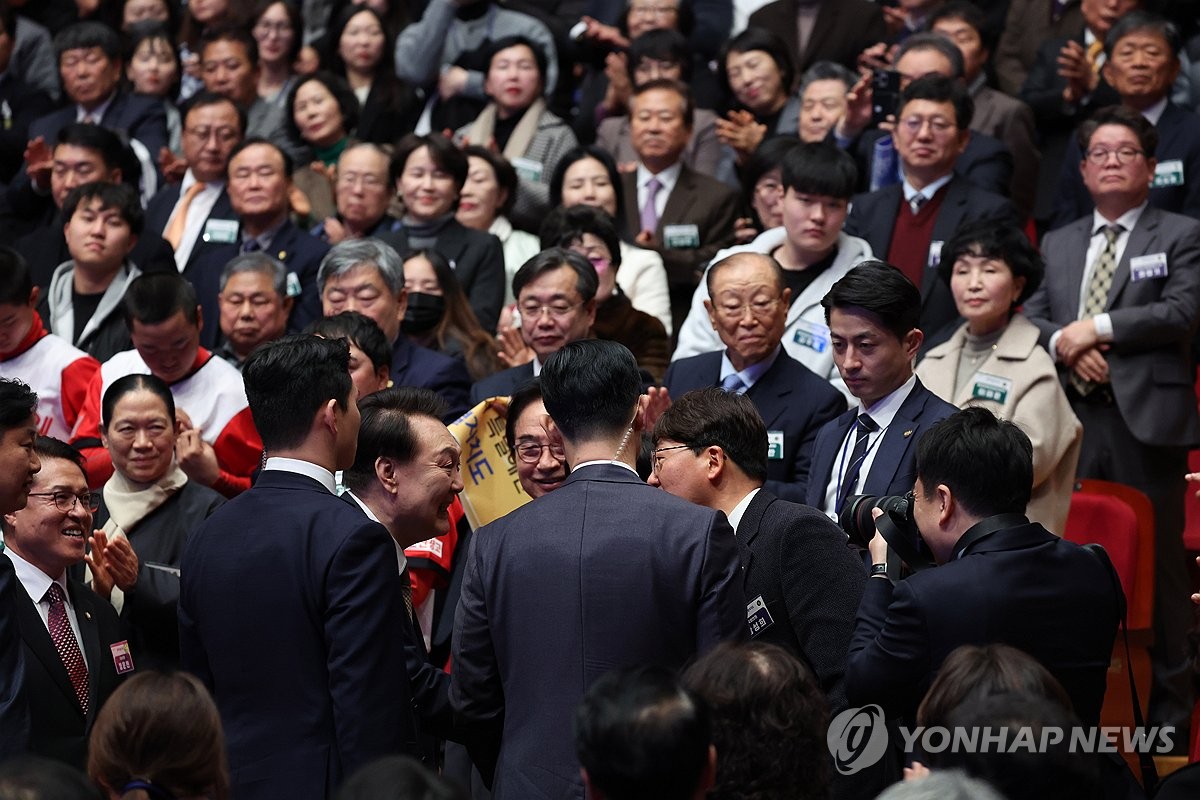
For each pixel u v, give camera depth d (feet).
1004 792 28.19
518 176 85.20
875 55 89.71
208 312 77.71
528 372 61.77
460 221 81.25
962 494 38.83
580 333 61.52
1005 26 98.53
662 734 26.25
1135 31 81.00
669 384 60.29
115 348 73.10
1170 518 67.56
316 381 38.81
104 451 60.90
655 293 76.23
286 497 38.45
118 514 56.54
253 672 37.63
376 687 36.86
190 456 58.39
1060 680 37.70
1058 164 89.40
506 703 37.29
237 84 99.04
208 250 83.25
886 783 39.60
